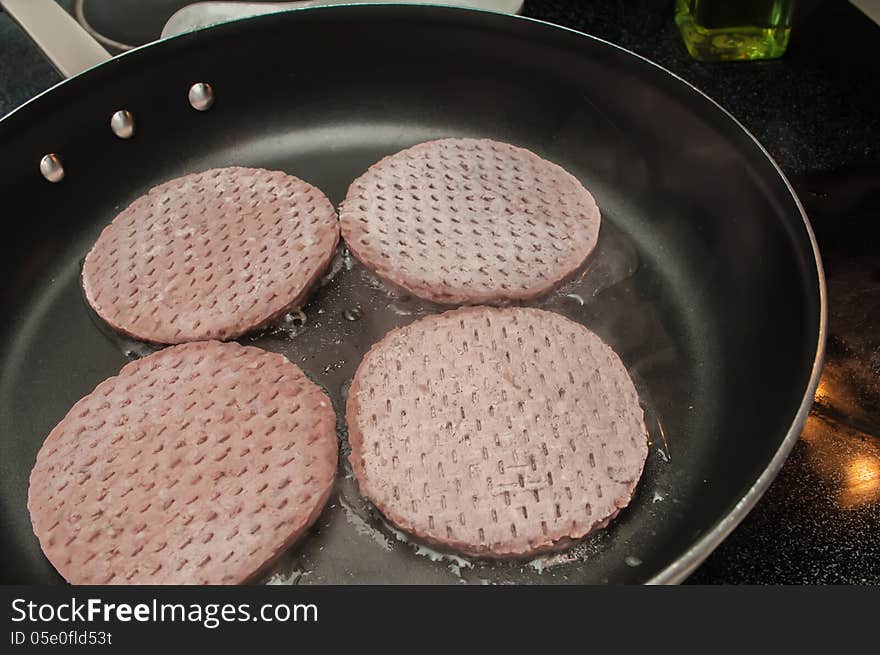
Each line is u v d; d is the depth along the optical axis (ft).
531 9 1.82
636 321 1.37
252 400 1.23
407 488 1.16
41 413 1.30
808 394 1.11
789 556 1.16
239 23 1.48
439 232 1.39
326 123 1.63
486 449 1.18
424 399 1.22
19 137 1.38
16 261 1.42
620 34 1.77
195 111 1.55
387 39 1.54
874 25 1.67
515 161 1.50
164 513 1.14
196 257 1.38
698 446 1.26
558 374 1.24
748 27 1.67
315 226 1.40
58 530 1.14
